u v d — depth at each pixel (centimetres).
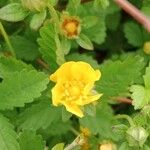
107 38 26
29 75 18
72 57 23
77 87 18
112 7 24
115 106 25
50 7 19
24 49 23
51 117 20
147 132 18
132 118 20
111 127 19
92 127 21
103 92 19
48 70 22
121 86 19
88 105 18
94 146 22
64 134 23
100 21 23
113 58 24
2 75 20
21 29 24
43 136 22
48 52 20
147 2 23
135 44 25
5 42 23
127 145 18
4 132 18
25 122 20
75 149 19
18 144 18
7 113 20
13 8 19
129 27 25
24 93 18
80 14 23
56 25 19
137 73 19
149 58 24
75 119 23
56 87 18
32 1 18
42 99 20
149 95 19
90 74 18
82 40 21
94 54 26
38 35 23
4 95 18
